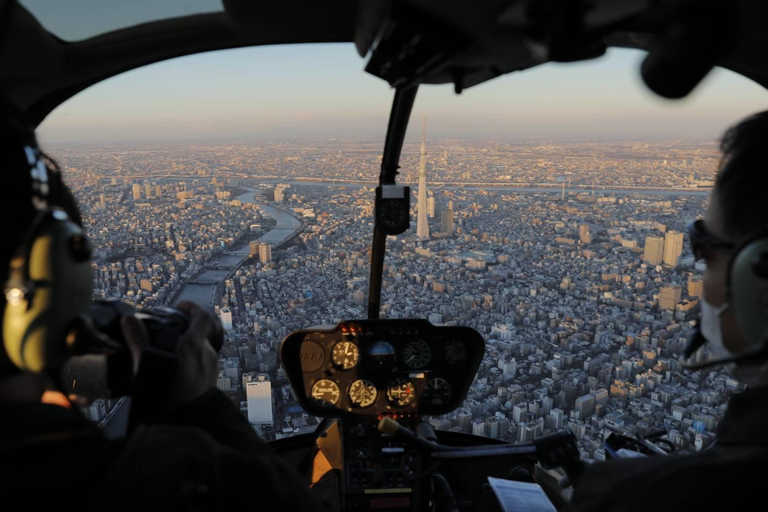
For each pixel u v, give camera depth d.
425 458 2.14
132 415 0.76
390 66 1.28
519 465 3.15
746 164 0.77
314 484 3.03
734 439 0.79
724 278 0.82
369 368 3.04
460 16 0.87
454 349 3.07
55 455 0.57
